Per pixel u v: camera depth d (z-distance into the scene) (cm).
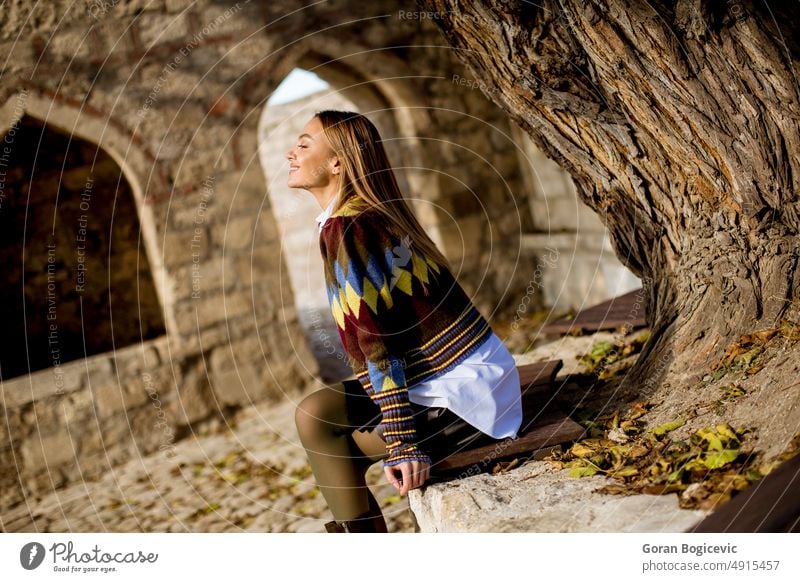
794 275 203
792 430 165
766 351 199
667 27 200
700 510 155
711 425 185
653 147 223
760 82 196
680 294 229
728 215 215
